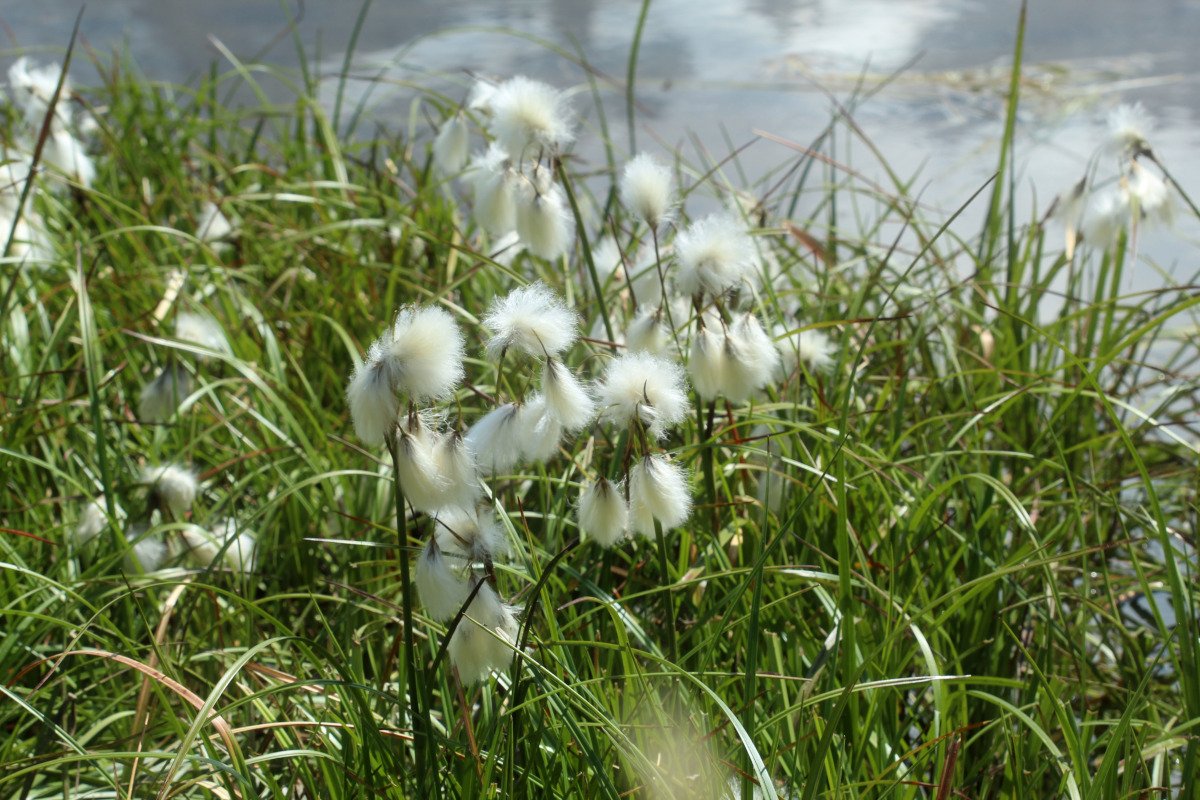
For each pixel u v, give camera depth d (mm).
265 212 2043
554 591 1358
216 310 1795
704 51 3707
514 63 3471
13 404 1579
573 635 1355
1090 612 1512
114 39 3703
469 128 1939
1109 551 1606
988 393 1621
